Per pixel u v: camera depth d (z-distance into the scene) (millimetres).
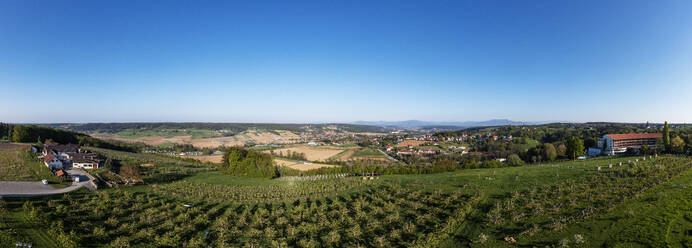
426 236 38281
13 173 72375
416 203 49875
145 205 53688
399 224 42938
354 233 40188
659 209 37438
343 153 188625
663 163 65062
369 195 58562
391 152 190875
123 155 129625
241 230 43812
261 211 50656
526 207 43594
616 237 32188
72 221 42688
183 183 76188
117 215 47656
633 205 39469
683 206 37531
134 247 37375
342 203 54531
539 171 66188
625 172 56750
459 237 37500
